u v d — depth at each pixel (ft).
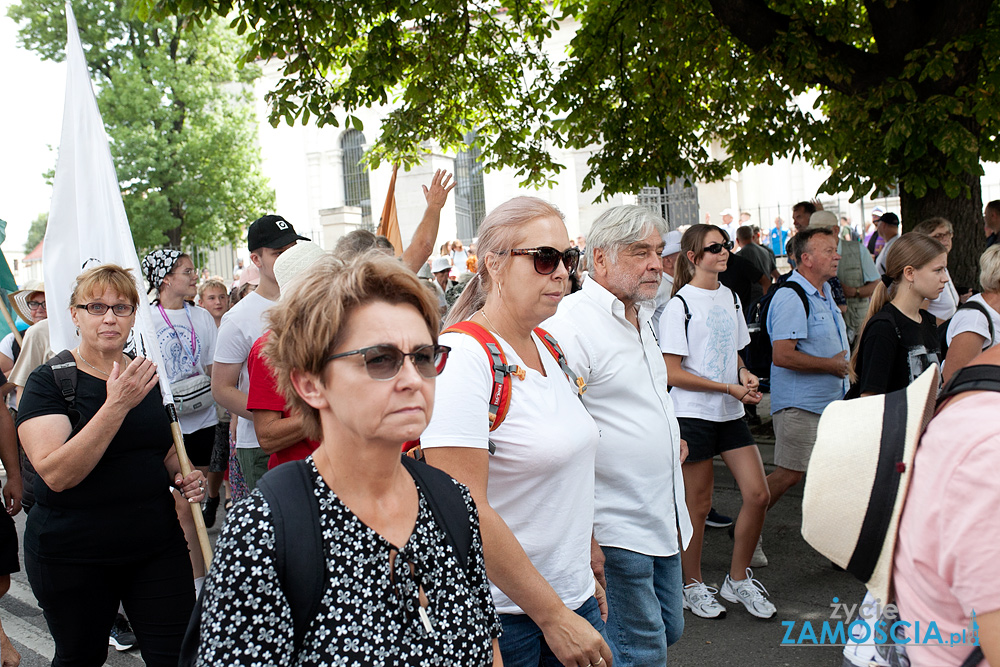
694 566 13.60
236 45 80.79
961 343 12.18
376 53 23.72
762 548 16.44
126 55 78.54
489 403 6.58
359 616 4.18
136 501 9.02
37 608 15.98
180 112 77.87
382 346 4.28
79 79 11.69
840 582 14.56
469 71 29.40
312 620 4.12
